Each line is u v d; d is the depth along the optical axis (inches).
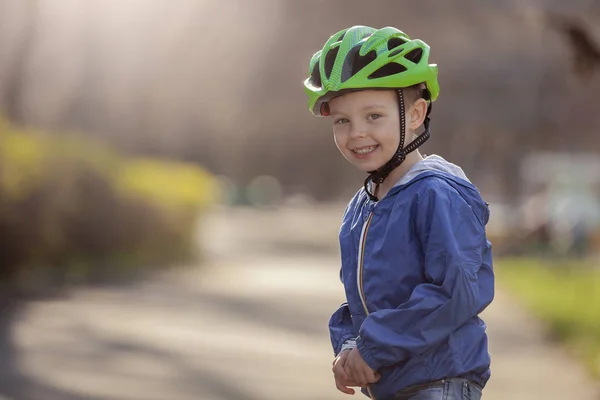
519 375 437.1
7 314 562.9
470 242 142.0
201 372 404.2
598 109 1876.2
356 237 152.3
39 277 735.1
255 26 1594.5
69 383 366.3
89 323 540.1
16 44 1187.9
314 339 531.2
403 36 149.8
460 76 2000.5
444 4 512.4
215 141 2662.4
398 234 145.6
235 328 557.6
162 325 550.6
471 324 147.0
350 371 143.9
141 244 959.6
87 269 814.5
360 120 148.2
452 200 143.3
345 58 145.8
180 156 2233.0
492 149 2155.5
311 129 2952.8
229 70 1685.5
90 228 837.8
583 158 1669.5
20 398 335.6
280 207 3772.1
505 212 1585.9
